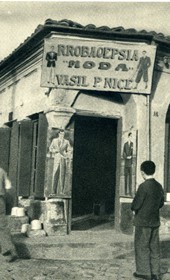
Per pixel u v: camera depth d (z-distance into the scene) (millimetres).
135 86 8398
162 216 8711
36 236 7594
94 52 8156
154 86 8727
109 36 8211
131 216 8273
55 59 7984
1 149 10094
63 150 7984
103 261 6812
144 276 5594
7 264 6293
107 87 8297
